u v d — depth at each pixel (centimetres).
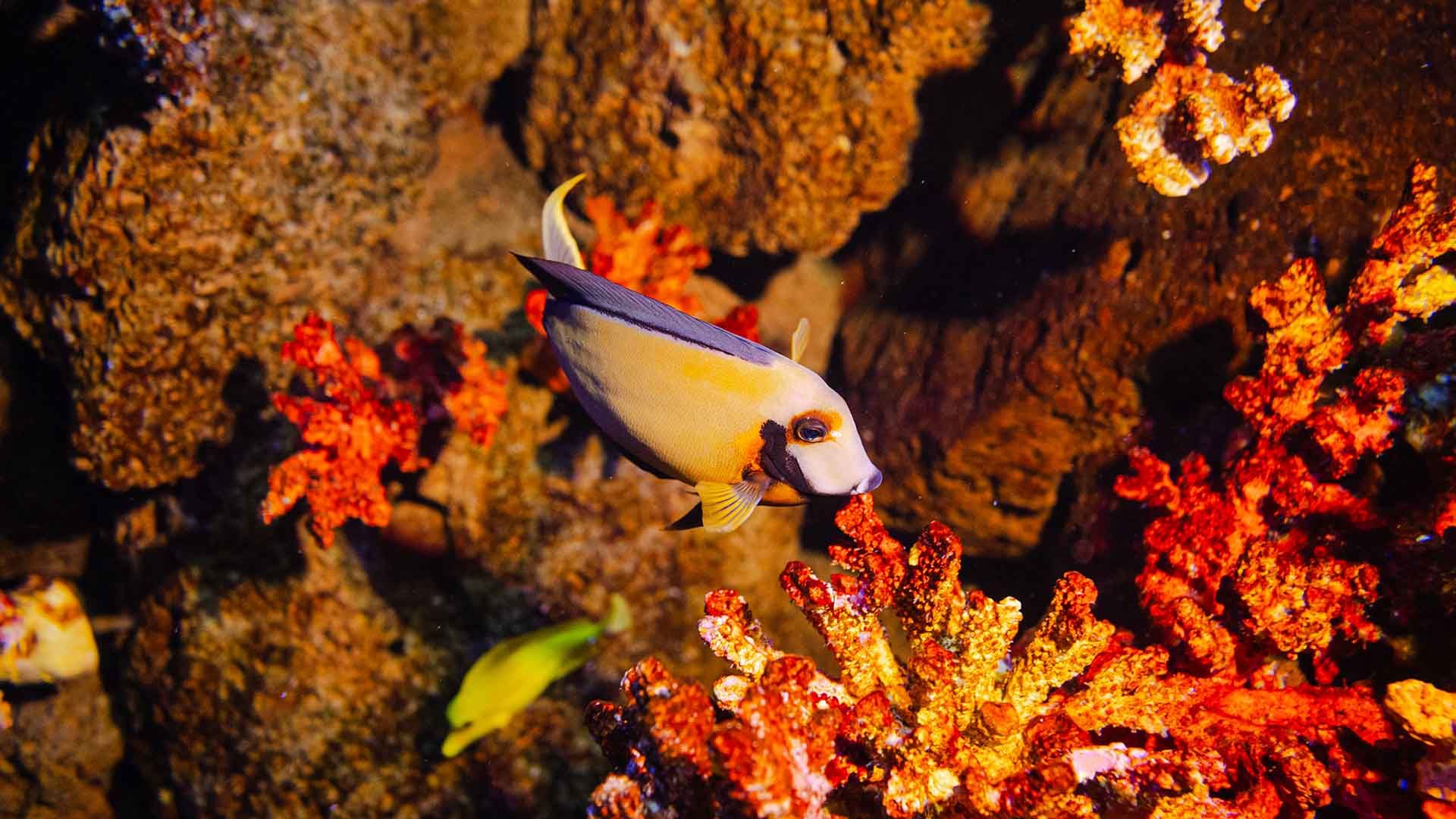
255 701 125
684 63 124
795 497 97
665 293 124
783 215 130
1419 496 101
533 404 130
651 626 129
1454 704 92
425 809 125
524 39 134
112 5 117
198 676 126
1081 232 120
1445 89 107
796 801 86
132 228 121
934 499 125
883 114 124
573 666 116
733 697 93
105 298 122
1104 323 116
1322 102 111
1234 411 113
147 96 120
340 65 126
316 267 129
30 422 138
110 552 143
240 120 122
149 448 125
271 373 127
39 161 124
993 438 121
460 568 128
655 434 96
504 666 114
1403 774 94
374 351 126
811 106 124
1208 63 115
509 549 128
